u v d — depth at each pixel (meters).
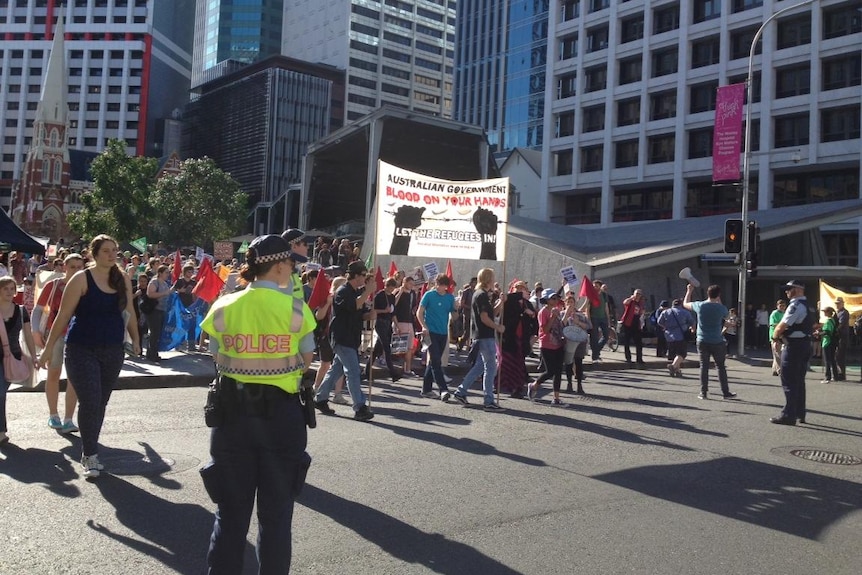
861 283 32.25
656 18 58.22
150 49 130.38
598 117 62.19
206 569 4.23
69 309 6.02
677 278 30.53
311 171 55.84
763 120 50.78
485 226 12.22
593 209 64.50
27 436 7.47
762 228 28.69
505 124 83.44
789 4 49.78
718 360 12.66
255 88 106.50
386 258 31.45
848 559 4.78
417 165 55.38
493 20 86.38
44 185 97.56
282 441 3.42
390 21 127.69
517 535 5.00
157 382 11.52
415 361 16.47
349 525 5.08
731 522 5.47
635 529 5.22
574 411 10.55
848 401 12.98
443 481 6.30
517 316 11.55
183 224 60.75
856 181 48.44
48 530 4.78
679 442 8.41
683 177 55.28
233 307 3.43
